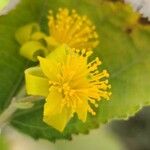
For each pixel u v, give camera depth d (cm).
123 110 11
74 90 11
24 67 11
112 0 11
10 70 11
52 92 11
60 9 11
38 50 11
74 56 11
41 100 11
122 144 30
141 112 31
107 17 12
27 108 11
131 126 30
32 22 11
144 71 12
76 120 11
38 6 11
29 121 11
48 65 11
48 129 11
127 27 12
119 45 12
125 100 11
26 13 11
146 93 12
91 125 11
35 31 11
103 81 11
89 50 12
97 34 12
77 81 11
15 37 11
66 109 11
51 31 12
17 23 11
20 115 11
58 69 11
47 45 12
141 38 12
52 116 11
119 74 12
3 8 11
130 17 11
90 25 12
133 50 12
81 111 11
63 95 11
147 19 11
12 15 11
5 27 11
